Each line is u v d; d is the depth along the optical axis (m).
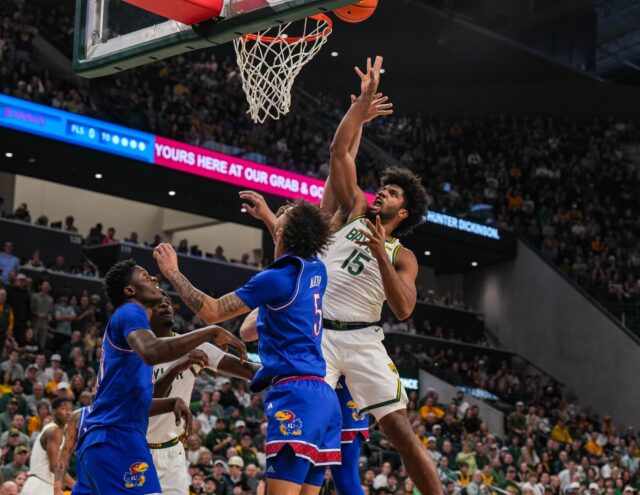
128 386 4.61
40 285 18.34
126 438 4.57
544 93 34.56
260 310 4.31
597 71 38.41
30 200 25.53
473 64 33.09
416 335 25.11
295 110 27.53
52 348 17.11
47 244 20.66
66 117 20.45
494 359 27.47
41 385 13.30
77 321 17.59
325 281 4.42
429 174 29.94
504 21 33.50
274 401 4.15
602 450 21.59
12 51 22.58
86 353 16.20
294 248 4.37
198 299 4.19
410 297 4.46
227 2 5.22
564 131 33.69
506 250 28.73
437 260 29.27
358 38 31.02
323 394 4.18
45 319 17.09
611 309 27.06
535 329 28.31
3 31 22.72
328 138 27.42
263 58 6.27
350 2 4.79
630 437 23.56
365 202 4.85
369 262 4.66
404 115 34.38
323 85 32.91
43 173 21.98
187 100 25.45
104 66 5.73
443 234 26.64
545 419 22.19
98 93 22.19
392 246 4.72
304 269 4.29
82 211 26.41
